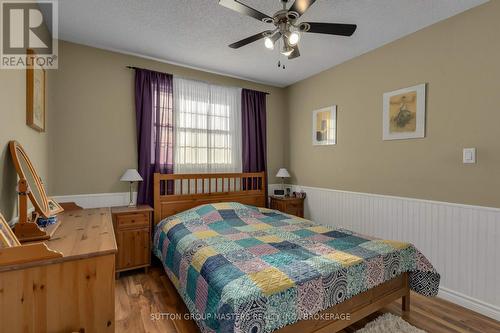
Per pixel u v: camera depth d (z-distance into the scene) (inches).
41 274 45.3
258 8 87.0
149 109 126.9
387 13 90.3
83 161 114.8
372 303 74.2
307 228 105.3
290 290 57.4
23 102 71.0
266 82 166.1
